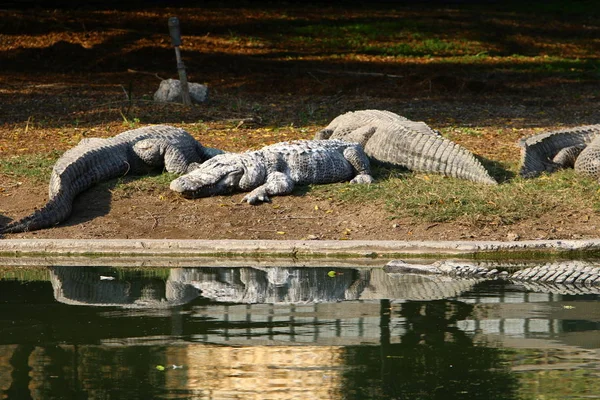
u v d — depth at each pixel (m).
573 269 16.88
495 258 19.03
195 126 31.38
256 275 17.23
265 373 11.16
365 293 15.54
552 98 40.53
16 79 43.09
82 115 33.53
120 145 24.27
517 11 75.88
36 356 11.91
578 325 13.27
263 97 39.00
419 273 17.44
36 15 60.44
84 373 11.22
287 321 13.58
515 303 14.70
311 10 70.88
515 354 11.88
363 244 19.25
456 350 12.06
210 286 16.20
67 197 21.72
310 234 20.64
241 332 12.97
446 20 67.75
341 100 38.28
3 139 29.09
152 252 19.34
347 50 57.66
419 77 43.66
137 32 58.47
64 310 14.39
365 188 23.05
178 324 13.46
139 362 11.63
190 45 55.94
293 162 23.58
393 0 78.25
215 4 70.44
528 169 24.34
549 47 60.62
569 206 21.84
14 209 22.22
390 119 27.08
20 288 16.11
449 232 20.48
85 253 19.45
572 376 11.01
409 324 13.38
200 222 21.39
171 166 24.28
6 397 10.42
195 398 10.29
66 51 50.25
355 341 12.48
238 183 23.12
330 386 10.67
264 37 60.12
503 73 49.50
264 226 21.14
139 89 40.72
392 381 10.85
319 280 16.72
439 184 23.38
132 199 22.75
